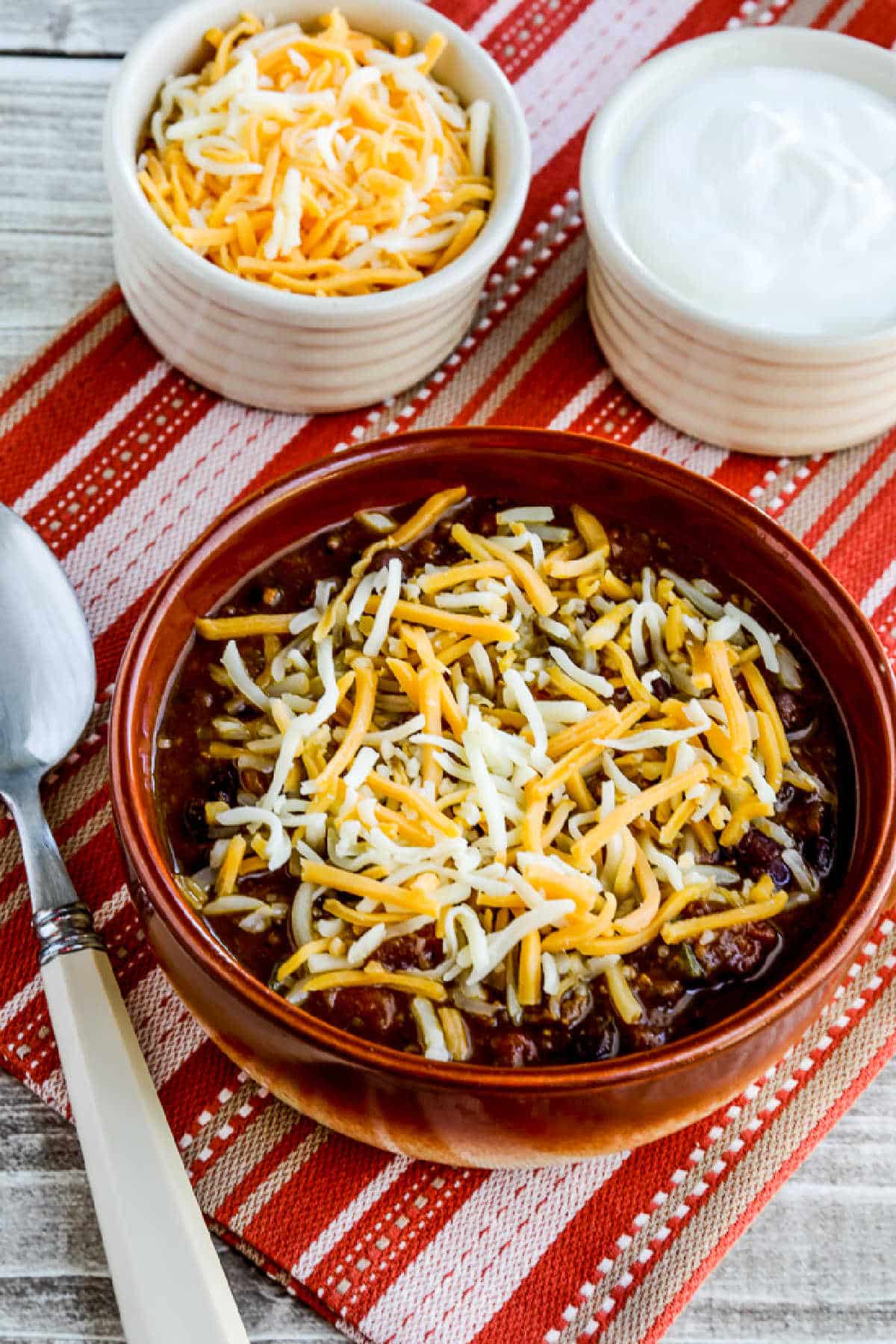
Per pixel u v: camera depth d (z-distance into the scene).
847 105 0.57
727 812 0.48
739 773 0.48
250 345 0.54
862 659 0.48
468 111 0.57
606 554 0.51
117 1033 0.48
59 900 0.50
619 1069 0.44
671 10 0.62
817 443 0.56
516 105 0.57
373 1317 0.48
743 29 0.58
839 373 0.54
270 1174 0.49
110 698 0.53
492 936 0.46
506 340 0.58
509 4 0.61
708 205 0.55
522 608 0.50
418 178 0.55
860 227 0.55
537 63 0.61
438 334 0.56
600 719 0.48
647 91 0.57
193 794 0.48
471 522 0.51
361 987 0.46
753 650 0.50
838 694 0.49
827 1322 0.49
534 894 0.46
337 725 0.49
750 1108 0.50
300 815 0.47
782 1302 0.49
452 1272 0.48
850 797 0.49
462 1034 0.46
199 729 0.49
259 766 0.48
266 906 0.47
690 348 0.54
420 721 0.48
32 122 0.60
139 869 0.45
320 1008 0.46
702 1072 0.45
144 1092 0.47
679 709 0.48
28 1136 0.49
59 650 0.53
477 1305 0.48
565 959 0.46
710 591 0.51
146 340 0.57
